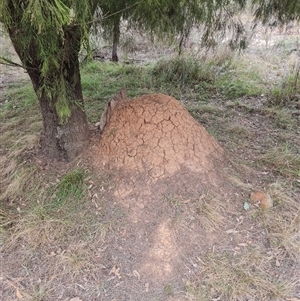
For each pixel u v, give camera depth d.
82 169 3.04
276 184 3.05
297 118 4.40
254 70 5.84
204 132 3.14
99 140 3.17
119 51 7.07
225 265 2.42
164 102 3.04
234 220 2.71
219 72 5.79
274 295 2.25
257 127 4.16
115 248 2.52
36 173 3.14
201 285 2.31
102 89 5.20
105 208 2.75
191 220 2.62
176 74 5.59
